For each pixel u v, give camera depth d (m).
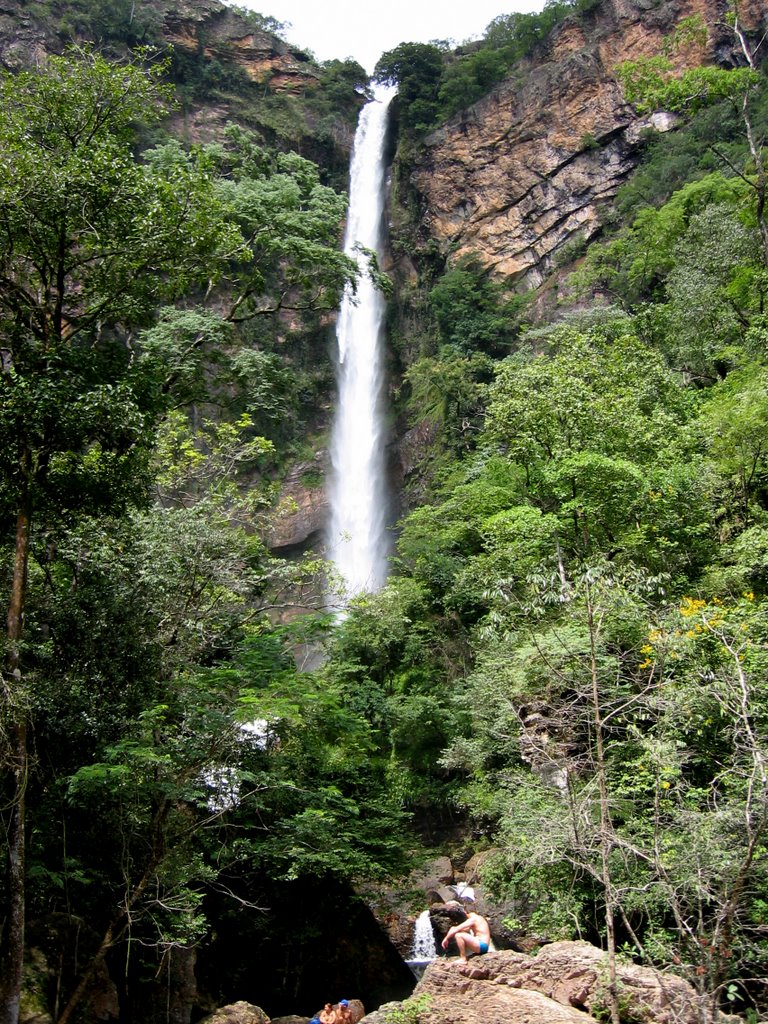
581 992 7.72
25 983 10.91
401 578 29.30
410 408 49.00
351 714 17.11
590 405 18.92
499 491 23.00
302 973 17.45
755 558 15.20
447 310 49.78
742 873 6.52
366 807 17.88
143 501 12.48
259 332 48.38
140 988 13.39
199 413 36.69
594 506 17.48
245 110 58.38
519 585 16.81
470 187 56.16
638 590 13.27
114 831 12.09
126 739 11.32
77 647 12.20
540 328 43.16
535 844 9.01
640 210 42.47
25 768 9.98
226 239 13.57
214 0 62.91
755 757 6.70
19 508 11.14
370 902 19.36
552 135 54.53
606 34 55.06
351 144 62.44
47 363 11.19
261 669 15.75
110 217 11.95
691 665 9.84
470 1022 7.32
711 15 51.66
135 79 12.59
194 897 12.00
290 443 48.41
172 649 13.48
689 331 27.34
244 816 15.60
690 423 20.89
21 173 11.25
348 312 53.62
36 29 51.84
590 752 9.74
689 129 48.38
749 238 27.23
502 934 14.46
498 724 14.99
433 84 61.88
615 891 7.26
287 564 18.78
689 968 6.61
